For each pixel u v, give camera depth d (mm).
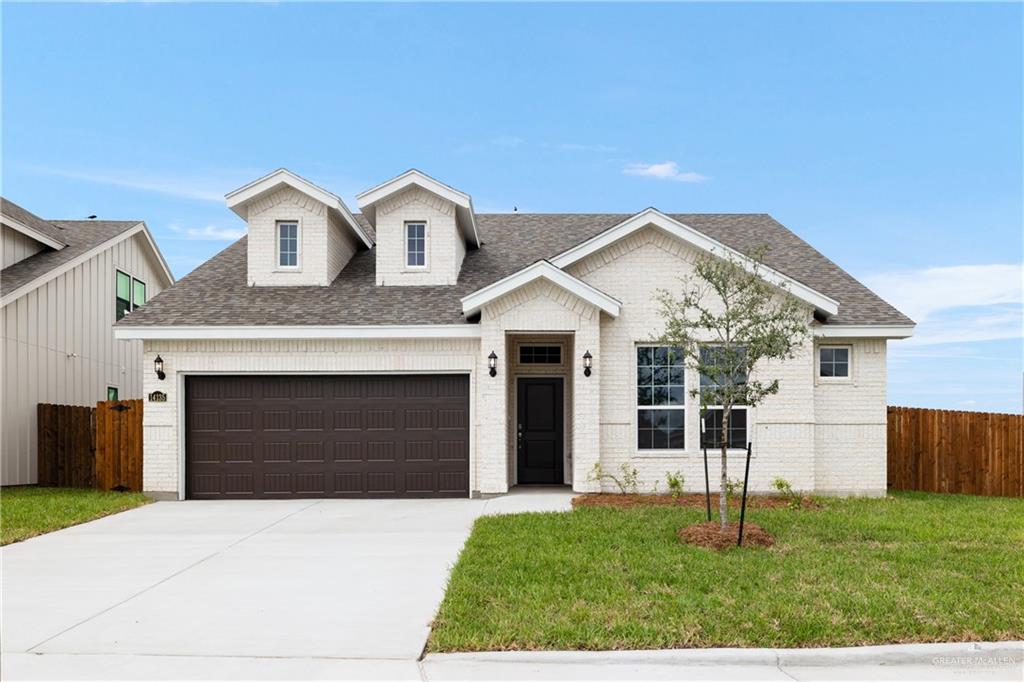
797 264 16656
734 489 13992
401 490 14328
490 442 13977
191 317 14289
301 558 9055
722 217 19656
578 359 13891
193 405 14477
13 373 16438
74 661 5691
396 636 6234
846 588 7352
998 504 13836
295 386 14508
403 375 14484
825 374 14719
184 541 10172
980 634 6195
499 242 18344
